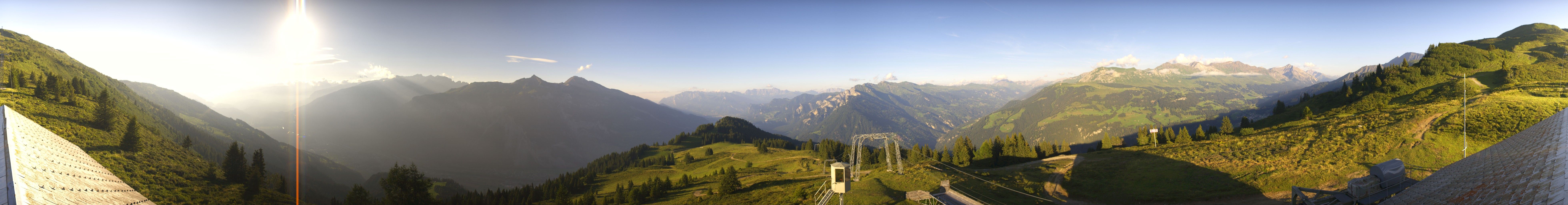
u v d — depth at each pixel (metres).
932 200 64.56
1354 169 66.25
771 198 81.62
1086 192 68.62
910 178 80.44
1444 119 82.81
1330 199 43.03
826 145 199.62
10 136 38.09
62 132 120.56
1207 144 94.69
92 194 38.53
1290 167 69.44
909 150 146.38
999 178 79.69
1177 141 110.31
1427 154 70.69
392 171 74.88
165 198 96.06
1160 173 73.31
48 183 33.19
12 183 28.95
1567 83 106.12
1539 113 80.62
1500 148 35.12
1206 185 65.38
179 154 130.62
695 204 92.62
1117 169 79.19
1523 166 26.20
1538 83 109.69
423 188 76.69
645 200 108.31
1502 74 126.19
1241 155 79.81
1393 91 130.00
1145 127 120.69
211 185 110.44
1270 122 126.50
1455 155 69.56
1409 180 40.12
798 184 95.38
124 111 186.62
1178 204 59.09
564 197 117.75
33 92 153.62
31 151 37.94
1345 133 85.50
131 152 115.62
